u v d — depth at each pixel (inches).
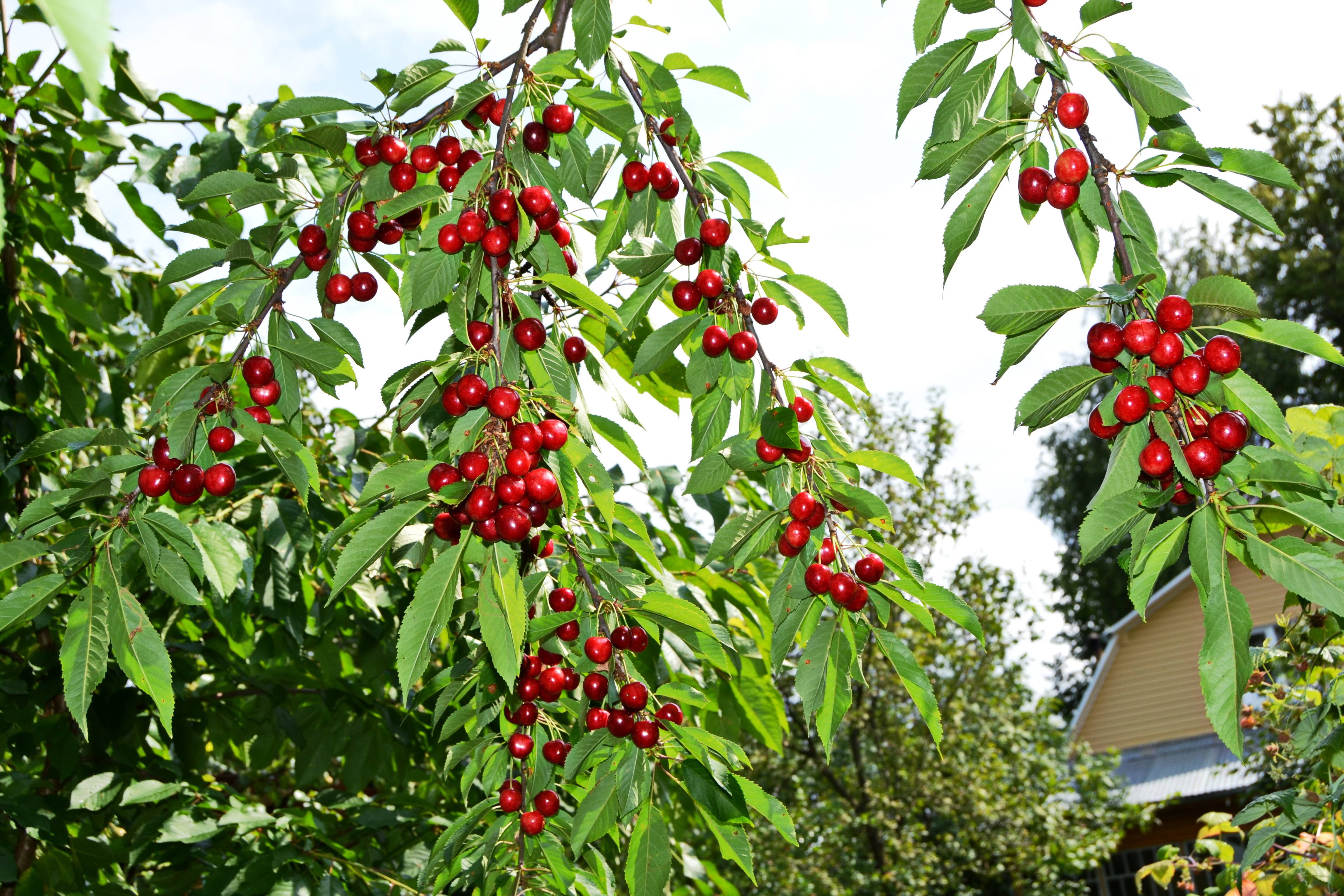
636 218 92.5
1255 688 167.8
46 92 147.6
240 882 121.9
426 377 75.8
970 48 71.7
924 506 549.6
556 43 90.4
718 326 86.8
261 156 124.7
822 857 492.7
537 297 83.7
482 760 91.7
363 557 65.2
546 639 85.4
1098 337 62.4
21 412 159.9
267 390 80.5
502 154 75.6
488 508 64.4
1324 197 1240.8
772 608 81.7
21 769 159.9
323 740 169.5
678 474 147.9
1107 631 896.9
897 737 522.0
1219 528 59.1
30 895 135.2
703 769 74.7
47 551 70.9
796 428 71.7
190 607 157.9
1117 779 606.2
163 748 168.6
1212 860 180.1
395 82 80.0
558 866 81.6
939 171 73.2
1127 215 67.7
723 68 89.6
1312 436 121.2
